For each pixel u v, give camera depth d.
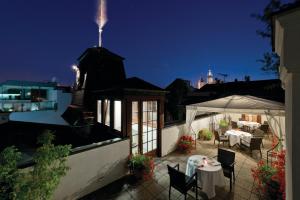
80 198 5.34
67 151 3.83
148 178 6.41
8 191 3.23
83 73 11.15
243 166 7.54
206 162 5.88
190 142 9.20
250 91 16.31
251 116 15.48
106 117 8.43
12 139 6.14
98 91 8.66
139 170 6.30
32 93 16.06
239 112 7.27
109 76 11.33
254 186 5.97
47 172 3.56
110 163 6.20
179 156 8.63
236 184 6.10
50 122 12.95
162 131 8.55
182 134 9.93
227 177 5.96
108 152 6.13
